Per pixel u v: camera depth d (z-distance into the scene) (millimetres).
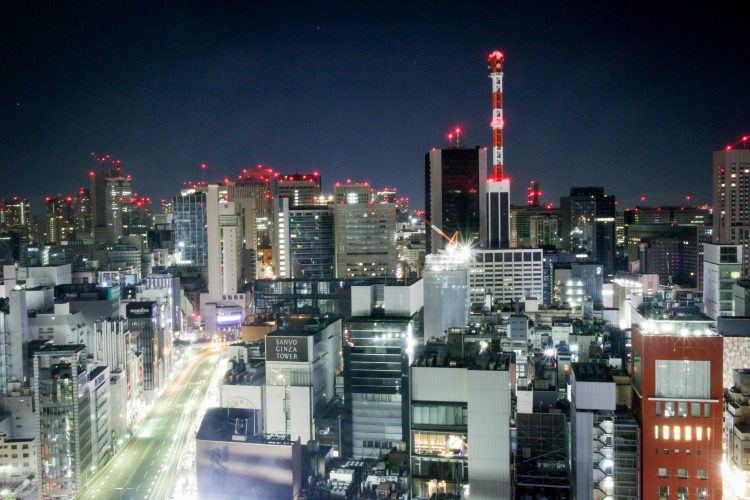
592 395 161375
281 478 173000
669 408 155250
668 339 155125
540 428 193625
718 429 153375
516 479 181125
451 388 170875
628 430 157500
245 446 175750
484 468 165375
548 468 188000
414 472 172125
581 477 160250
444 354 191375
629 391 171375
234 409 193375
